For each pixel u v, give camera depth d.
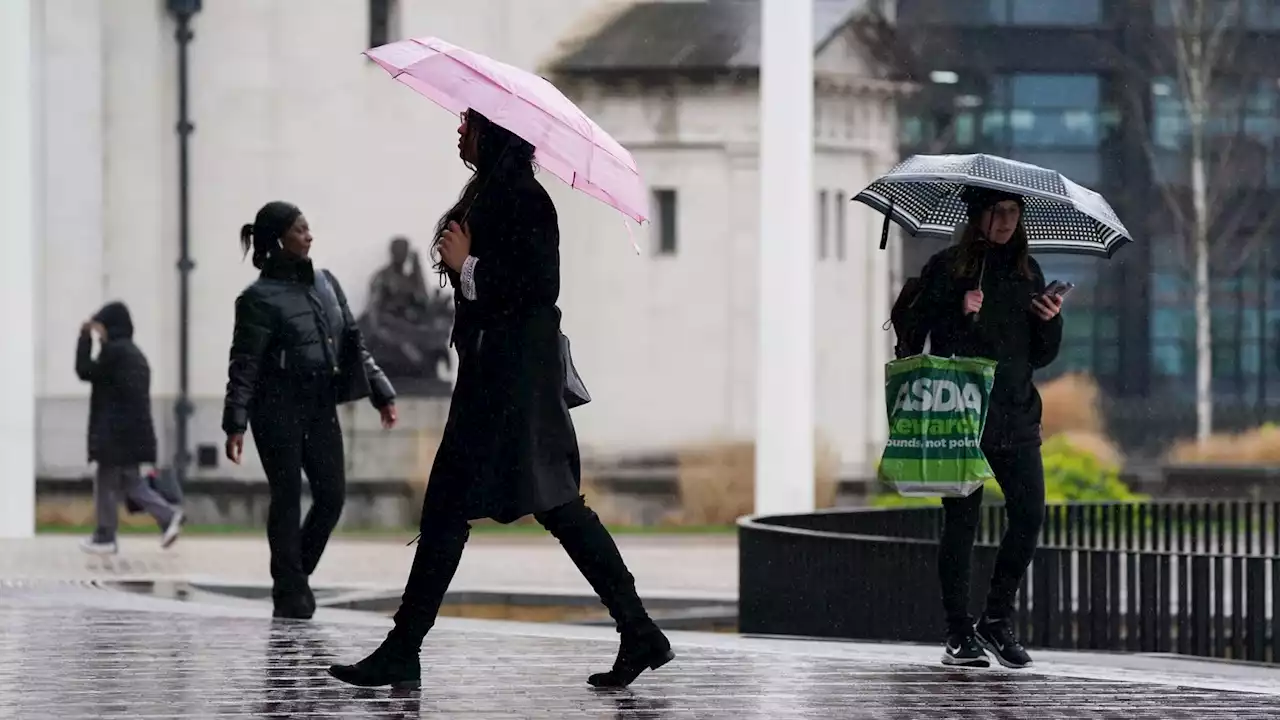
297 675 22.52
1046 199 25.77
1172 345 112.56
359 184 91.38
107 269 88.81
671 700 20.77
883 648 27.17
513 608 48.16
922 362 23.80
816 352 100.50
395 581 50.50
